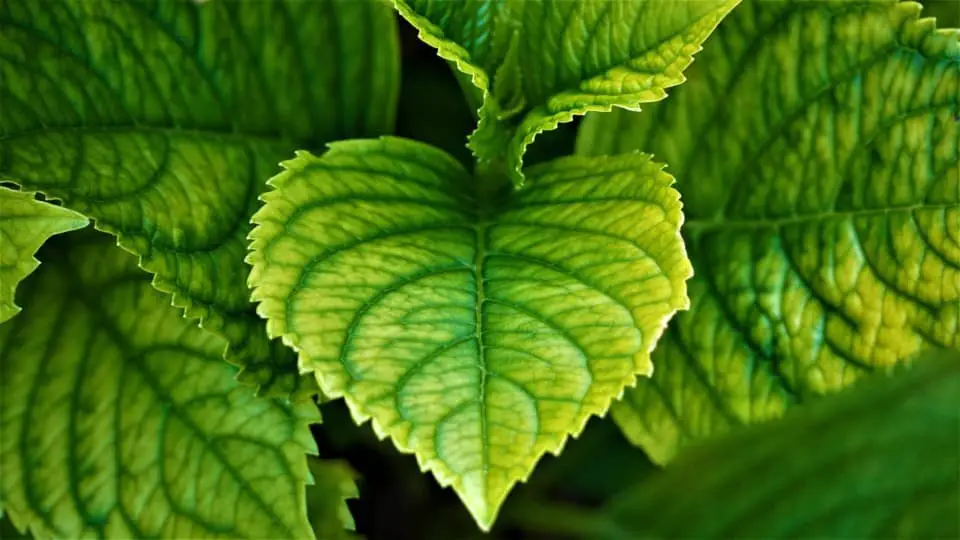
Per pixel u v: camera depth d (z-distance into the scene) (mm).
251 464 530
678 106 557
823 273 544
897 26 537
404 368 494
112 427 535
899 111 538
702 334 552
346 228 516
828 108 545
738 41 551
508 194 546
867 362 540
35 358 541
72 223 509
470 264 518
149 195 529
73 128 533
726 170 555
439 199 538
